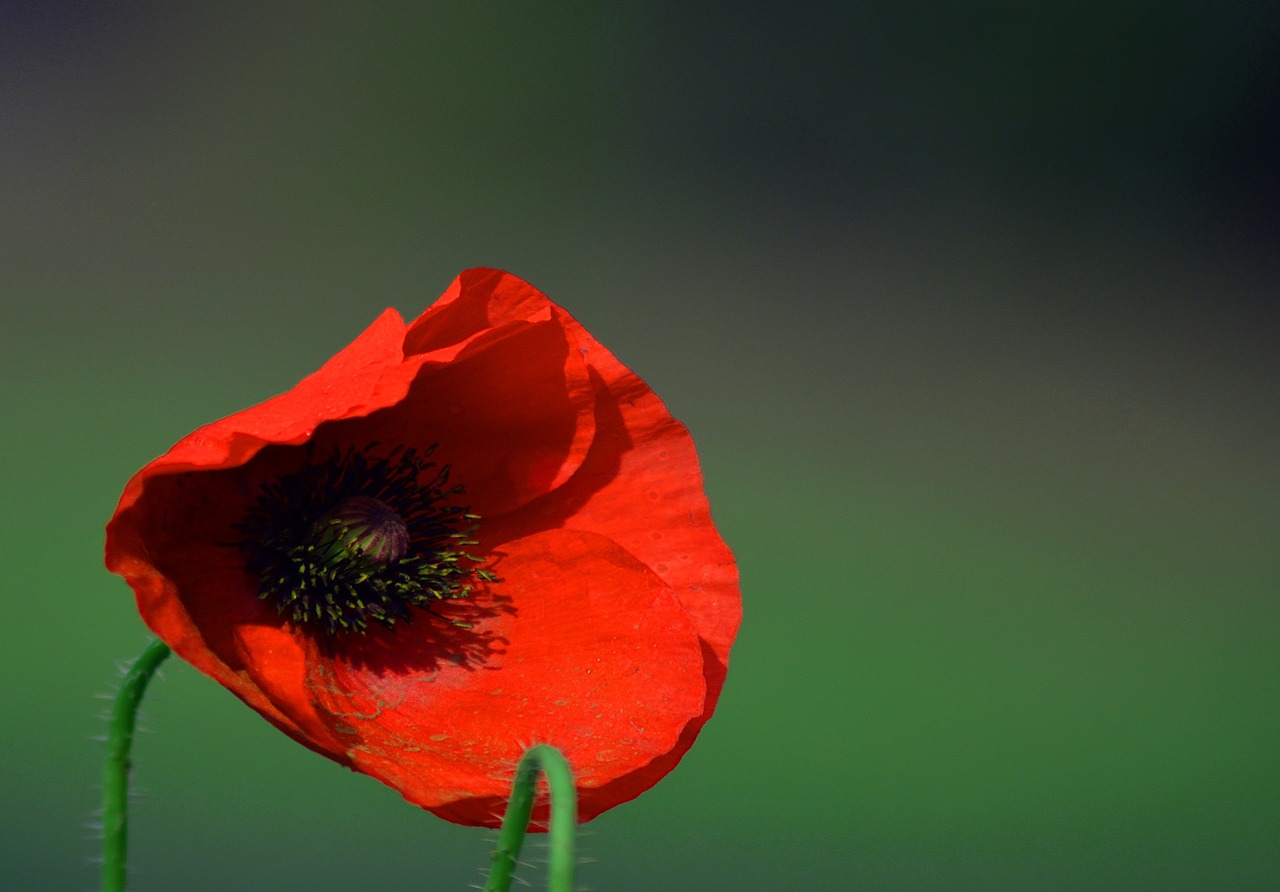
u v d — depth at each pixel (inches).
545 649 34.0
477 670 34.0
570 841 31.4
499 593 34.2
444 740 33.7
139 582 32.5
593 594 34.1
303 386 33.1
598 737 33.7
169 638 32.4
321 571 33.9
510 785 33.0
